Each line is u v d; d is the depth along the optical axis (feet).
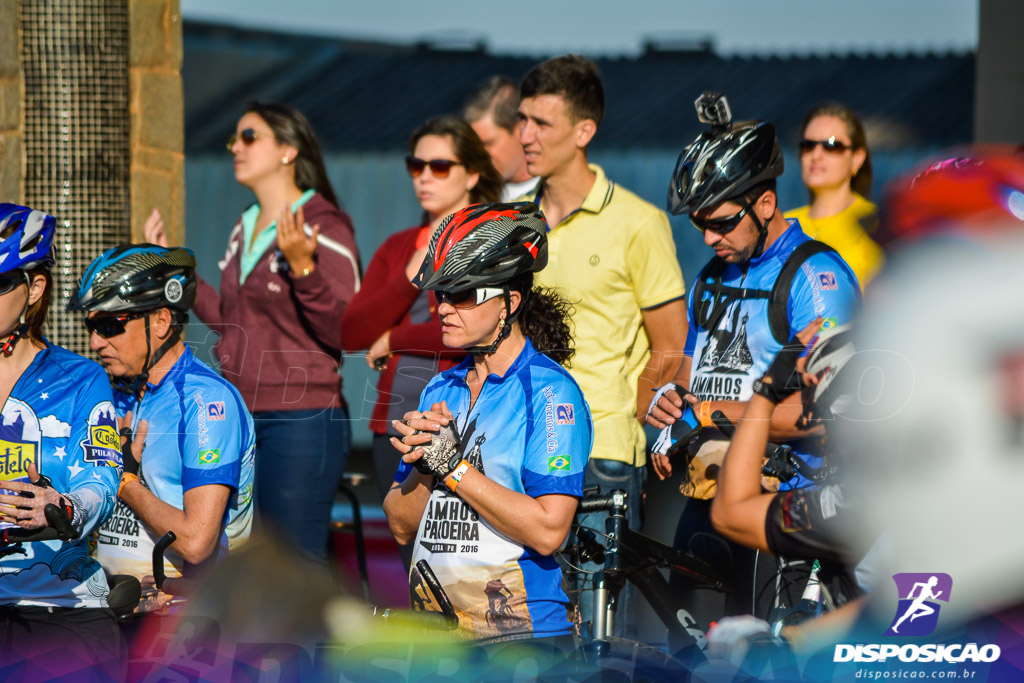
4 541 20.43
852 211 35.83
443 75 117.91
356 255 34.76
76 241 35.45
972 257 14.11
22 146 35.04
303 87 117.39
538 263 21.15
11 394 21.22
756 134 25.44
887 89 104.94
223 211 93.97
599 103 31.09
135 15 35.53
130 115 35.73
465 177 32.96
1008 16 44.32
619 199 30.73
